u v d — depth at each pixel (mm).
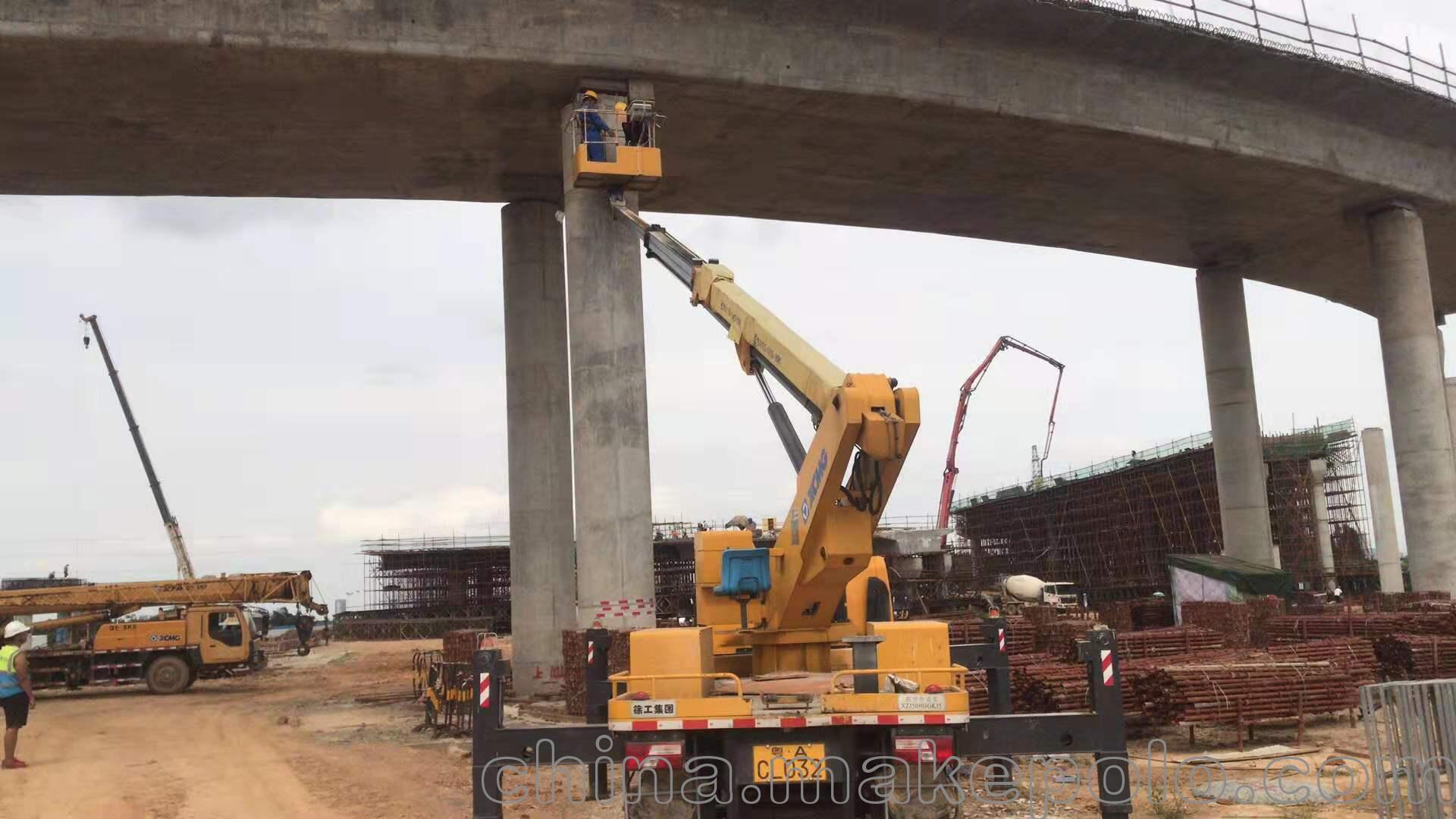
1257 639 28734
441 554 98312
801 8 25422
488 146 27125
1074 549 85625
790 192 32469
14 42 20781
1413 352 35656
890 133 28281
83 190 29281
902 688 9305
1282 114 32219
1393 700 10406
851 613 11273
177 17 21219
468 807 13516
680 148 28719
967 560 82500
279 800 14305
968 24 26859
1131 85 29516
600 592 23422
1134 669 17203
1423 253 36281
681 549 86000
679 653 9398
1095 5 27406
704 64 24625
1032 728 9047
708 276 13039
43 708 29234
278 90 23531
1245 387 42031
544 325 28656
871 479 9312
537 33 23297
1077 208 35125
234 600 35156
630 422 24078
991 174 31688
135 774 16859
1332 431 72812
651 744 8914
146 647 32844
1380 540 61031
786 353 10195
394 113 25000
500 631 90250
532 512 27734
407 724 22922
